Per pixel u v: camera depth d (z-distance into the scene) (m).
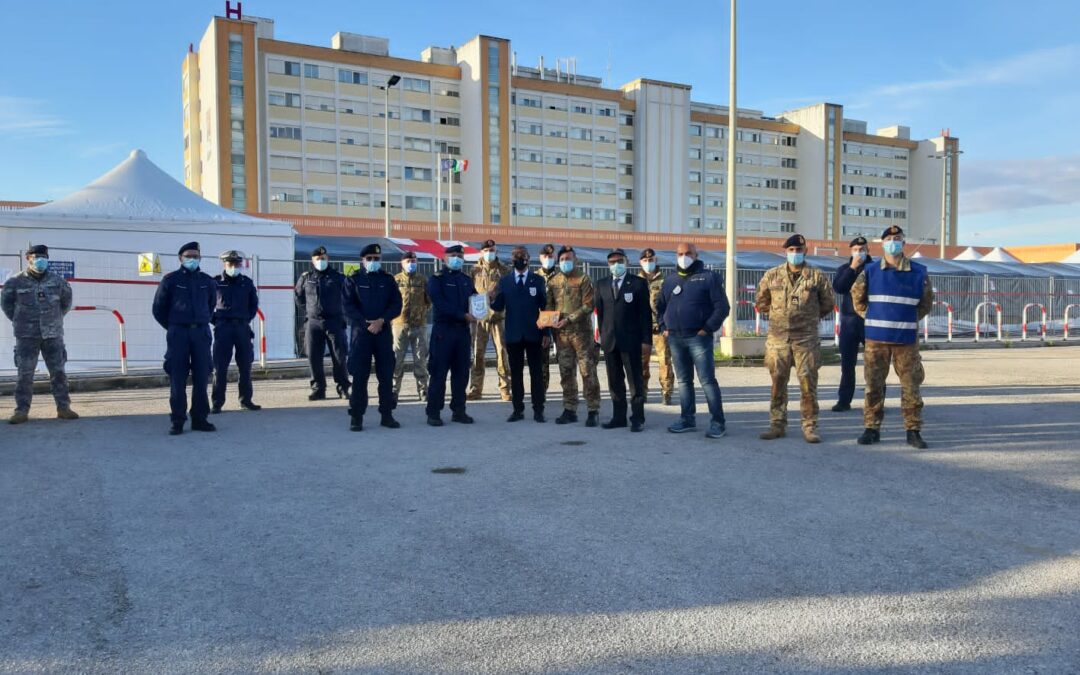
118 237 14.04
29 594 3.75
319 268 10.95
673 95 74.06
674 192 74.19
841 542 4.44
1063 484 5.83
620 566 4.07
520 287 8.90
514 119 66.25
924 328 23.97
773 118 85.94
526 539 4.52
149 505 5.30
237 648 3.17
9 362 13.22
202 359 8.32
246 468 6.45
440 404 8.76
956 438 7.76
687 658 3.05
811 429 7.63
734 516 4.98
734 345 16.44
